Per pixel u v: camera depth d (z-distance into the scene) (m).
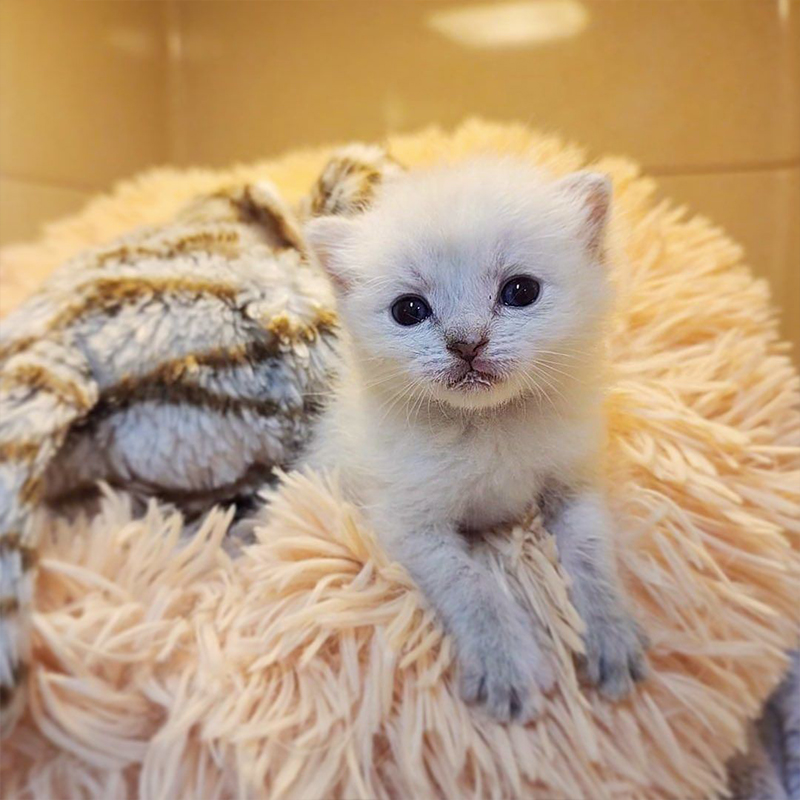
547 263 0.16
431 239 0.16
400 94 0.31
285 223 0.22
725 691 0.17
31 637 0.14
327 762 0.15
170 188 0.30
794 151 0.26
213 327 0.18
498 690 0.15
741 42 0.27
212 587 0.16
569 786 0.15
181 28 0.34
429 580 0.16
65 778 0.15
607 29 0.28
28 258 0.28
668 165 0.28
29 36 0.30
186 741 0.15
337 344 0.19
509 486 0.17
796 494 0.18
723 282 0.22
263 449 0.18
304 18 0.32
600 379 0.18
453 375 0.15
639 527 0.17
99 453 0.18
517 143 0.25
